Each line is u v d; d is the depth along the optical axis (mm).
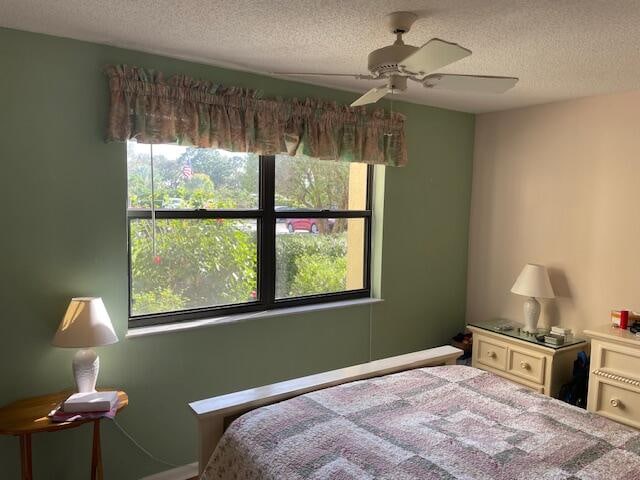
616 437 1837
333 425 1852
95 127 2402
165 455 2719
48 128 2291
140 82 2424
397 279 3693
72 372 2420
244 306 3045
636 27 1997
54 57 2277
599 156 3254
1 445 2271
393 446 1715
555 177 3502
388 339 3688
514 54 2385
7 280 2248
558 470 1604
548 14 1874
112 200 2475
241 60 2617
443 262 3975
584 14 1868
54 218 2334
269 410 1967
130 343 2570
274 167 3119
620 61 2475
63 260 2371
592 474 1591
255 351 3021
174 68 2586
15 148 2223
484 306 4031
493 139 3904
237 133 2740
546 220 3572
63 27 2156
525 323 3512
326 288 3465
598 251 3281
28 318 2305
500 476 1557
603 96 3219
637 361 2738
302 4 1838
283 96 2990
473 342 3674
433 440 1766
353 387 2213
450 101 3553
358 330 3514
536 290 3352
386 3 1805
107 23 2094
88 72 2361
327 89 3184
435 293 3947
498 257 3906
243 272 3053
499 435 1823
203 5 1871
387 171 3547
